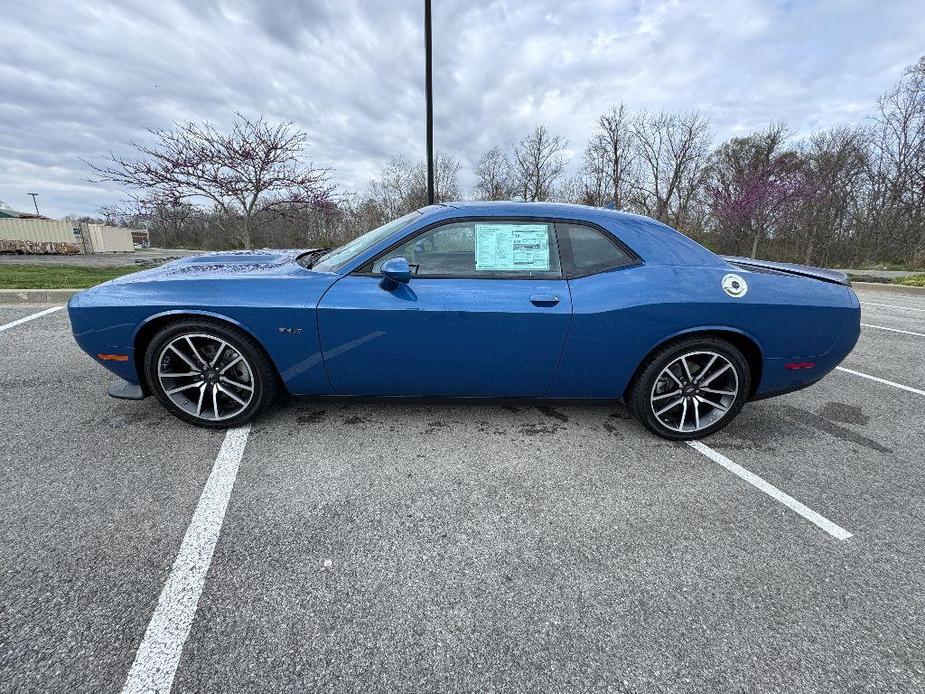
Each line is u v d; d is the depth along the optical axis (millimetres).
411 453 2518
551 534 1910
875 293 11188
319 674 1289
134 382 2643
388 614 1493
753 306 2529
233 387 2623
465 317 2418
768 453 2664
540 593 1601
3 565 1622
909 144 22625
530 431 2824
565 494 2195
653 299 2475
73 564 1641
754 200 18609
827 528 2006
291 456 2436
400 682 1276
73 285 7098
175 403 2625
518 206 2627
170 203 8172
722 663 1363
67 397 3055
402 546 1806
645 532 1943
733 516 2070
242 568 1660
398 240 2516
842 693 1282
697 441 2791
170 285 2490
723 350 2592
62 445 2455
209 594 1539
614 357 2553
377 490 2172
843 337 2652
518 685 1279
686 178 27828
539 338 2475
